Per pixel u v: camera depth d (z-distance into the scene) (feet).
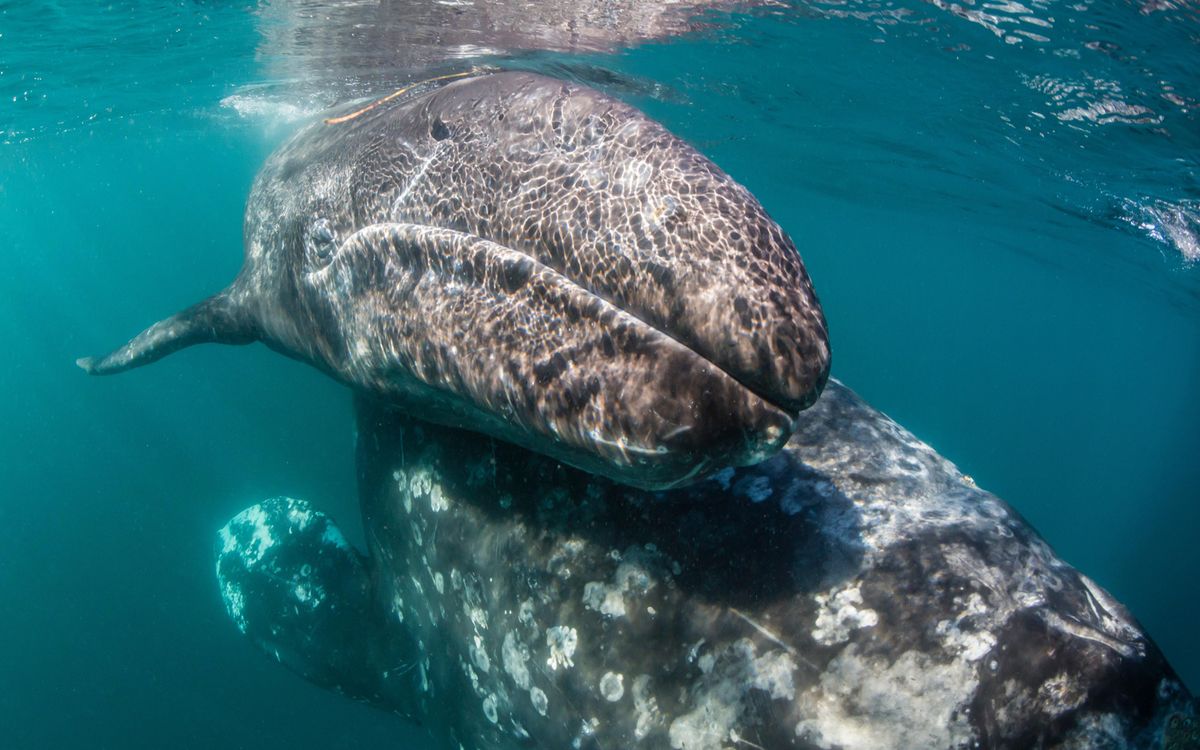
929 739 8.25
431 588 13.62
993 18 28.32
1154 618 106.42
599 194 8.97
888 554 9.21
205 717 56.70
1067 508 172.65
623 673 10.17
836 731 8.63
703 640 9.69
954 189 65.10
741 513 10.05
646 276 8.19
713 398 7.83
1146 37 26.53
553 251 9.02
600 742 10.40
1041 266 109.09
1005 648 8.32
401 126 12.62
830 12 30.96
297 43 36.01
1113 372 305.73
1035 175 50.70
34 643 64.34
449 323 9.82
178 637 64.44
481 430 11.21
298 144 17.94
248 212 18.53
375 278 11.60
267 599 18.21
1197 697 8.45
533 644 11.18
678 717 9.67
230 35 35.58
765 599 9.45
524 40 34.91
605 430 8.29
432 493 13.16
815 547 9.50
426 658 14.47
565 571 10.89
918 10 29.19
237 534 19.77
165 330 19.83
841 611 9.01
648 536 10.44
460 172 10.68
